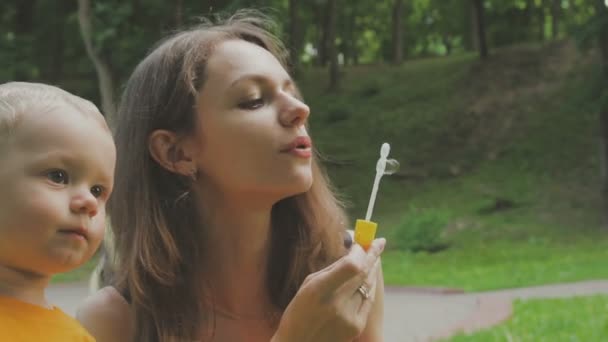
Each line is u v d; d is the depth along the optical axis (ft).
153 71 6.21
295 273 6.56
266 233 6.37
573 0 129.70
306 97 112.16
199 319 6.30
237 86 5.85
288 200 6.57
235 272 6.41
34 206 3.95
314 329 5.42
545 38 140.87
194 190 6.26
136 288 6.17
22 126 4.00
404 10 145.59
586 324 24.97
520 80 103.86
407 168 92.38
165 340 6.18
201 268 6.36
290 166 5.83
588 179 84.17
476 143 95.40
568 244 69.62
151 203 6.24
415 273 57.06
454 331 28.04
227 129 5.83
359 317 5.55
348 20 138.31
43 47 96.68
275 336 5.52
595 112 75.46
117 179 6.34
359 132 100.63
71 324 4.27
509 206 80.84
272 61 6.08
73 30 92.84
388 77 115.44
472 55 116.16
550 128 94.02
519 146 92.27
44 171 4.01
